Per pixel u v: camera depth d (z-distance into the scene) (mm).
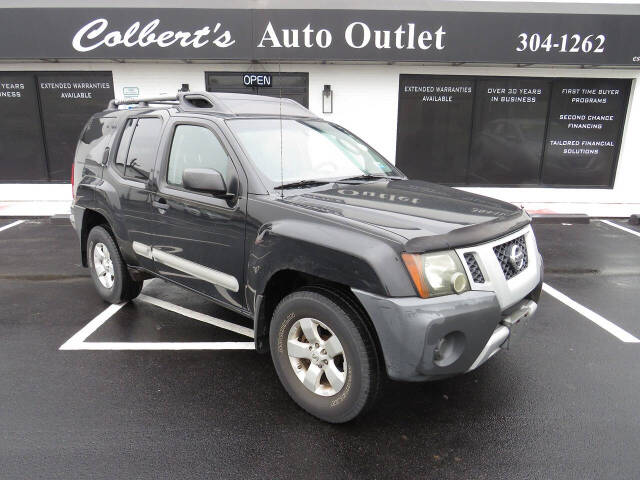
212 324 4324
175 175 3707
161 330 4191
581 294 5207
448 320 2412
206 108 3865
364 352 2572
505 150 10242
